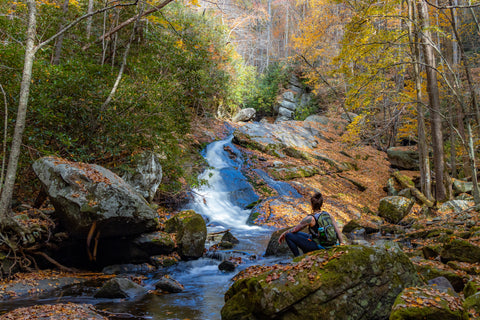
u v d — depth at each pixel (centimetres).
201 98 1220
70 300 512
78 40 1095
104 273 684
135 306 489
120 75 924
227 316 361
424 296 315
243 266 733
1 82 745
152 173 989
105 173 712
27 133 778
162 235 766
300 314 333
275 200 1460
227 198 1490
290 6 3884
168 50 1081
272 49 4166
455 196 1555
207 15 2227
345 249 377
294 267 366
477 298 338
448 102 1891
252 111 2756
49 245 666
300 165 1877
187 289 586
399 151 2127
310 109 3144
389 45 1312
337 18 2319
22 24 948
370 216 1394
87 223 623
